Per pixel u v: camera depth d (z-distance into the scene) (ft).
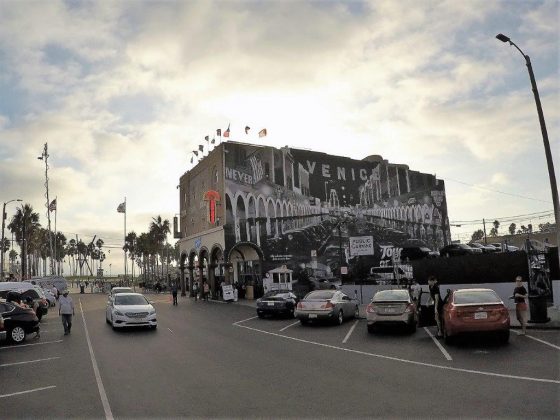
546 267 72.74
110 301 72.79
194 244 152.35
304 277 141.18
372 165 167.32
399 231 171.53
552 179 57.06
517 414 22.57
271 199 139.03
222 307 105.60
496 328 42.09
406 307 54.03
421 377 31.07
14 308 54.85
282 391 28.35
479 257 80.38
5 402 27.68
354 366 35.65
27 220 291.38
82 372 36.04
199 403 26.17
